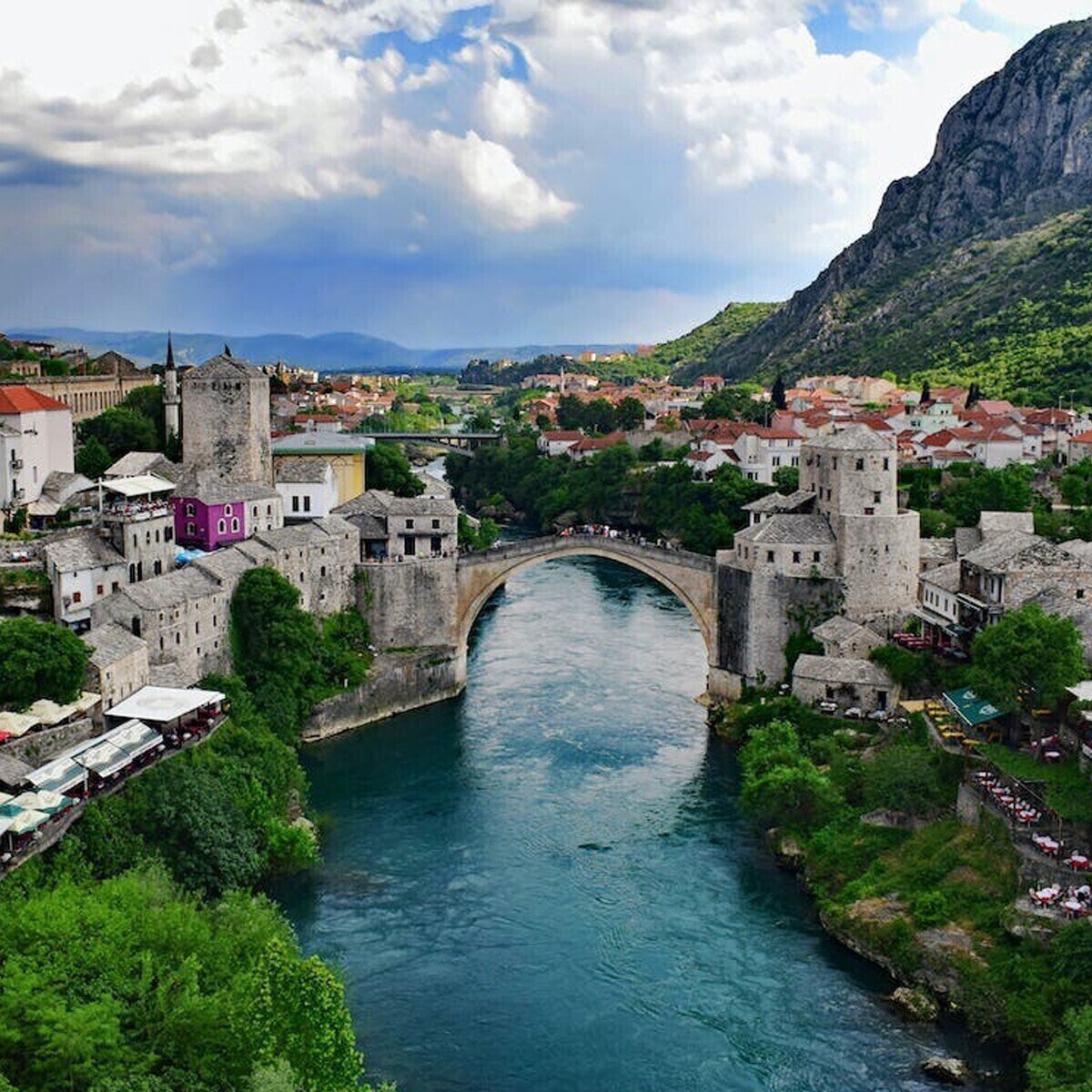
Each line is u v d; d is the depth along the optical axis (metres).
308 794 106.56
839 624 121.81
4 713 85.69
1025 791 83.88
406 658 134.88
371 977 76.25
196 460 158.38
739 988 75.31
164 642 106.00
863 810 94.81
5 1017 53.00
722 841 98.00
